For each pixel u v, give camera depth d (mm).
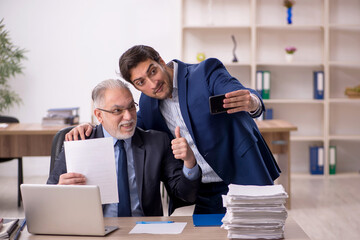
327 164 6523
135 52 2318
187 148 2211
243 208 1891
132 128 2355
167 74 2400
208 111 2420
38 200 1976
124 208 2357
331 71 6773
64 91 6680
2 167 6730
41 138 4828
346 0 6668
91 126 2521
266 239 1895
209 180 2619
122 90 2330
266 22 6645
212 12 6641
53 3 6598
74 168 2152
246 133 2449
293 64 6453
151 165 2430
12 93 6457
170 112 2578
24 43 6617
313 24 6641
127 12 6625
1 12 6566
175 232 1993
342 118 6809
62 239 1960
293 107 6789
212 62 2475
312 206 5027
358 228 4258
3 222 2135
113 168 2162
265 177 2475
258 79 6457
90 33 6641
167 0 6625
